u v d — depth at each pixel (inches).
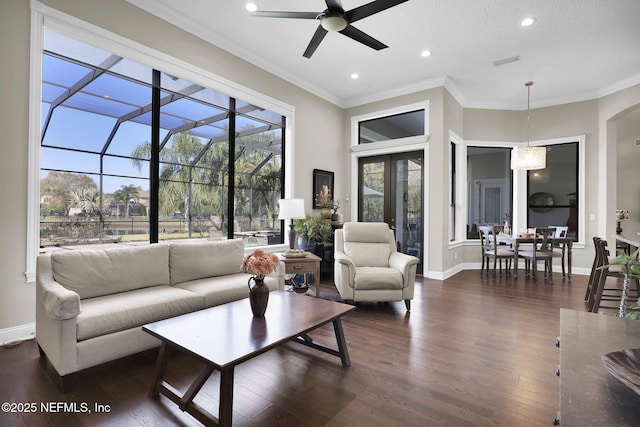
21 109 101.7
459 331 116.1
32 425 63.8
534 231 201.3
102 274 99.4
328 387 78.4
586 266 227.3
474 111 248.2
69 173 130.8
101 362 80.7
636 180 252.5
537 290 178.1
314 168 220.8
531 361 92.4
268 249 188.4
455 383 80.4
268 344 66.1
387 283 137.5
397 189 233.0
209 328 75.0
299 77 205.5
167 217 147.0
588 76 200.1
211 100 159.9
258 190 189.0
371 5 99.3
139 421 65.8
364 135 246.7
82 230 132.6
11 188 100.3
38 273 90.1
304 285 181.0
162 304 94.2
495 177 256.2
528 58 178.2
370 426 64.0
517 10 135.9
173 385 79.6
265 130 192.2
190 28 146.9
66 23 110.2
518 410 69.2
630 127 254.8
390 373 85.4
